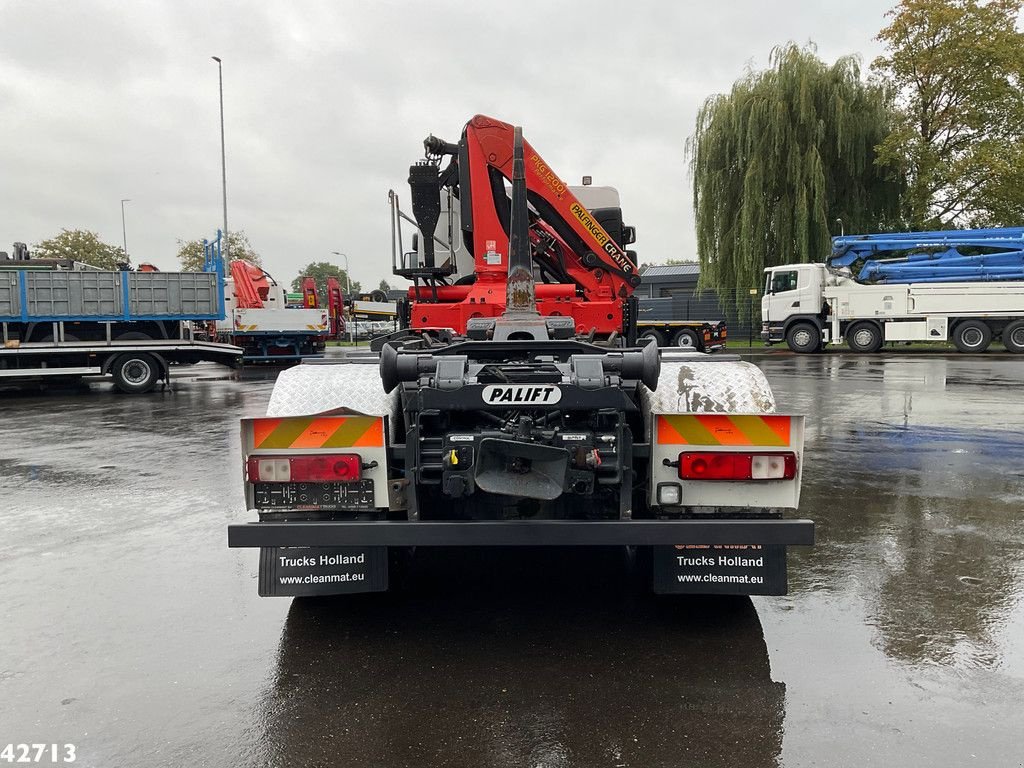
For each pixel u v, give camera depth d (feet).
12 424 38.04
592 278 27.04
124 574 15.65
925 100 106.11
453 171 27.61
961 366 64.90
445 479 11.23
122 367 54.80
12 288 52.90
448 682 11.02
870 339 86.69
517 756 9.21
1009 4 102.99
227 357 58.70
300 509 11.86
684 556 12.32
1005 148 100.83
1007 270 81.56
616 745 9.40
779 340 90.99
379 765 9.07
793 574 15.10
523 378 11.56
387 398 13.04
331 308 90.74
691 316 133.49
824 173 96.32
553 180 26.37
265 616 13.47
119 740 9.62
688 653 11.82
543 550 16.87
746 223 96.32
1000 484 22.30
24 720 10.11
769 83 97.14
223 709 10.35
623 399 11.03
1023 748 9.20
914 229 103.30
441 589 14.70
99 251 188.85
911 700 10.33
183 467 26.50
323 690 10.83
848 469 24.40
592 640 12.35
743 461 11.48
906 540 17.16
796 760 9.02
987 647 11.89
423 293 26.89
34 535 18.42
